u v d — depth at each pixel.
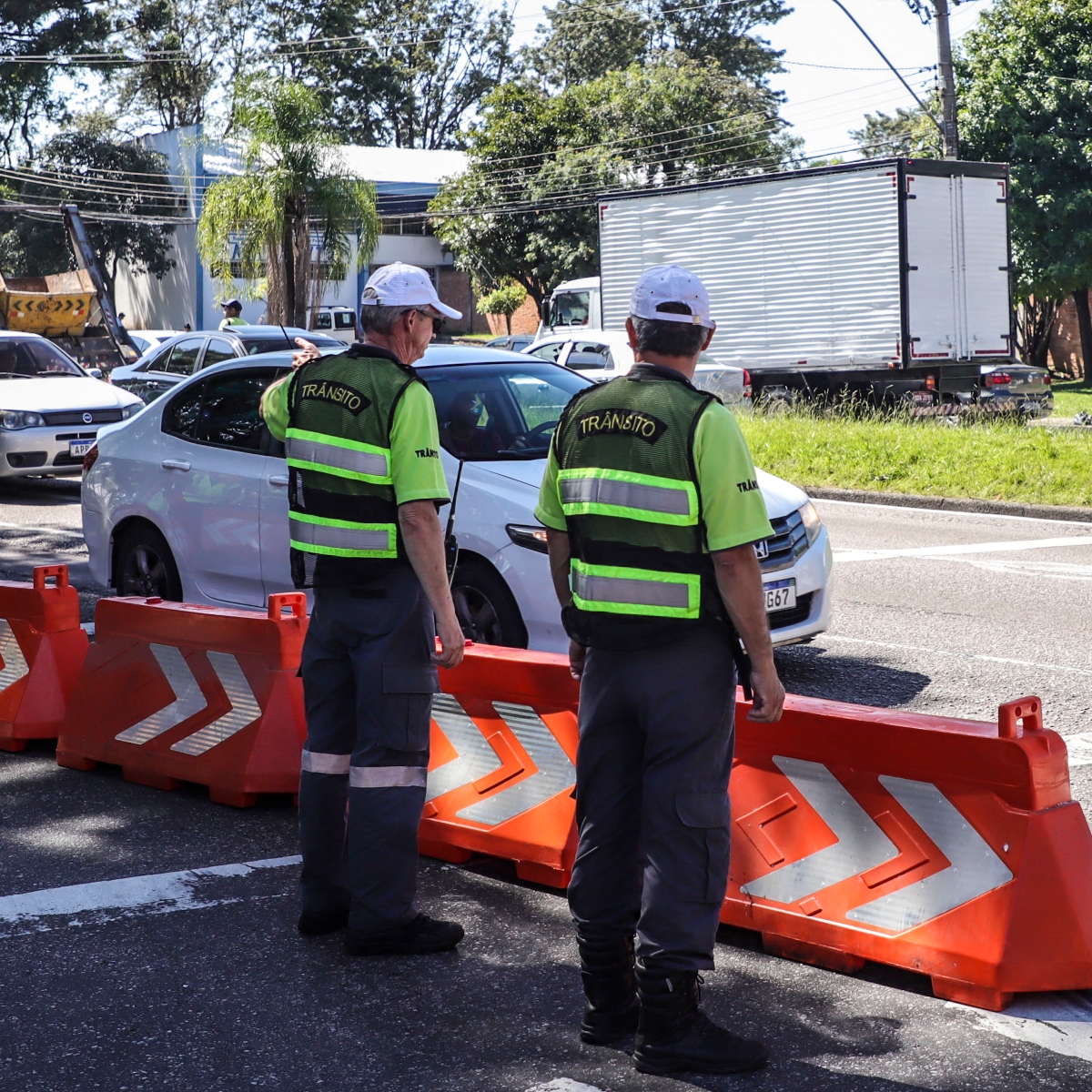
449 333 57.88
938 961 3.68
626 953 3.47
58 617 6.14
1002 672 7.39
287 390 4.19
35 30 57.00
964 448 16.14
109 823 5.15
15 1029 3.56
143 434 8.06
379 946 4.00
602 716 3.38
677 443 3.19
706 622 3.24
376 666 3.94
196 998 3.74
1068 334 40.69
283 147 33.25
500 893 4.54
